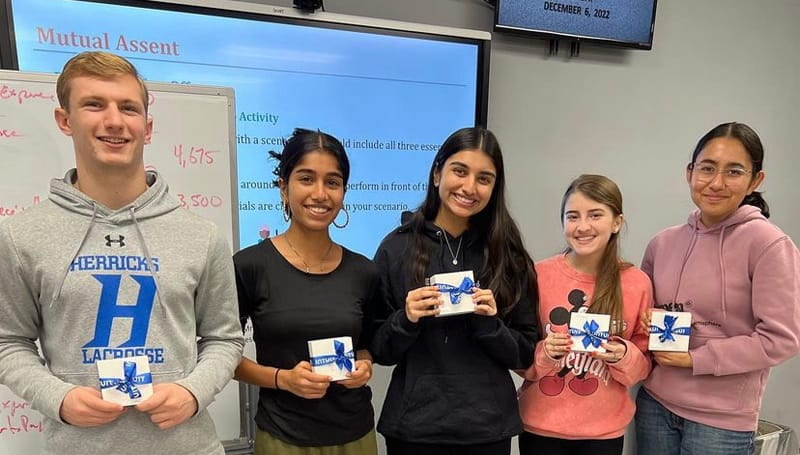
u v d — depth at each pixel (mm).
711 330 1479
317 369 1149
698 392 1477
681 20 2457
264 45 1808
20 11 1557
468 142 1309
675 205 2592
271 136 1862
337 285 1262
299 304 1213
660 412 1583
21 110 1364
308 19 1840
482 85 2096
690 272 1521
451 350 1312
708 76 2547
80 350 949
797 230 2834
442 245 1375
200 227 1071
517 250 1417
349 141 1970
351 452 1263
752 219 1454
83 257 954
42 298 944
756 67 2625
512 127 2256
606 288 1458
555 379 1447
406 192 2080
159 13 1683
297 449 1224
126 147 958
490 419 1295
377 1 1978
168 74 1721
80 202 971
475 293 1245
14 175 1374
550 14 2152
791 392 2846
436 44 2018
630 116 2443
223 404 1611
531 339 1409
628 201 2506
